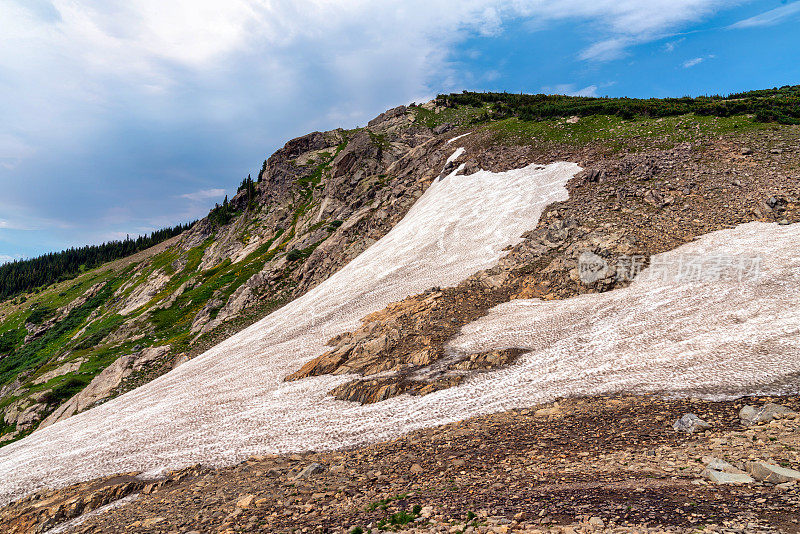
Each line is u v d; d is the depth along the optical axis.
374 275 59.47
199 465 25.67
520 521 9.88
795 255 35.16
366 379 33.62
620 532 8.46
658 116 81.44
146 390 48.94
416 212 77.12
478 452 18.12
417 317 42.44
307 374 37.97
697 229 43.84
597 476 12.80
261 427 30.00
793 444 12.80
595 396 23.30
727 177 51.25
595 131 80.88
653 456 14.06
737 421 16.41
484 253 54.97
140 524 16.23
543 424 20.56
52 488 27.48
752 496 9.48
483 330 37.47
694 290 34.47
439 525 10.34
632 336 30.42
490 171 79.00
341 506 13.81
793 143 55.28
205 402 37.47
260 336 54.53
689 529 8.23
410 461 18.64
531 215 59.72
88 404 54.66
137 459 29.12
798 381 19.39
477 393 27.59
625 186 55.97
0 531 21.36
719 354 24.75
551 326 35.34
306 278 77.88
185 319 83.50
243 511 15.01
